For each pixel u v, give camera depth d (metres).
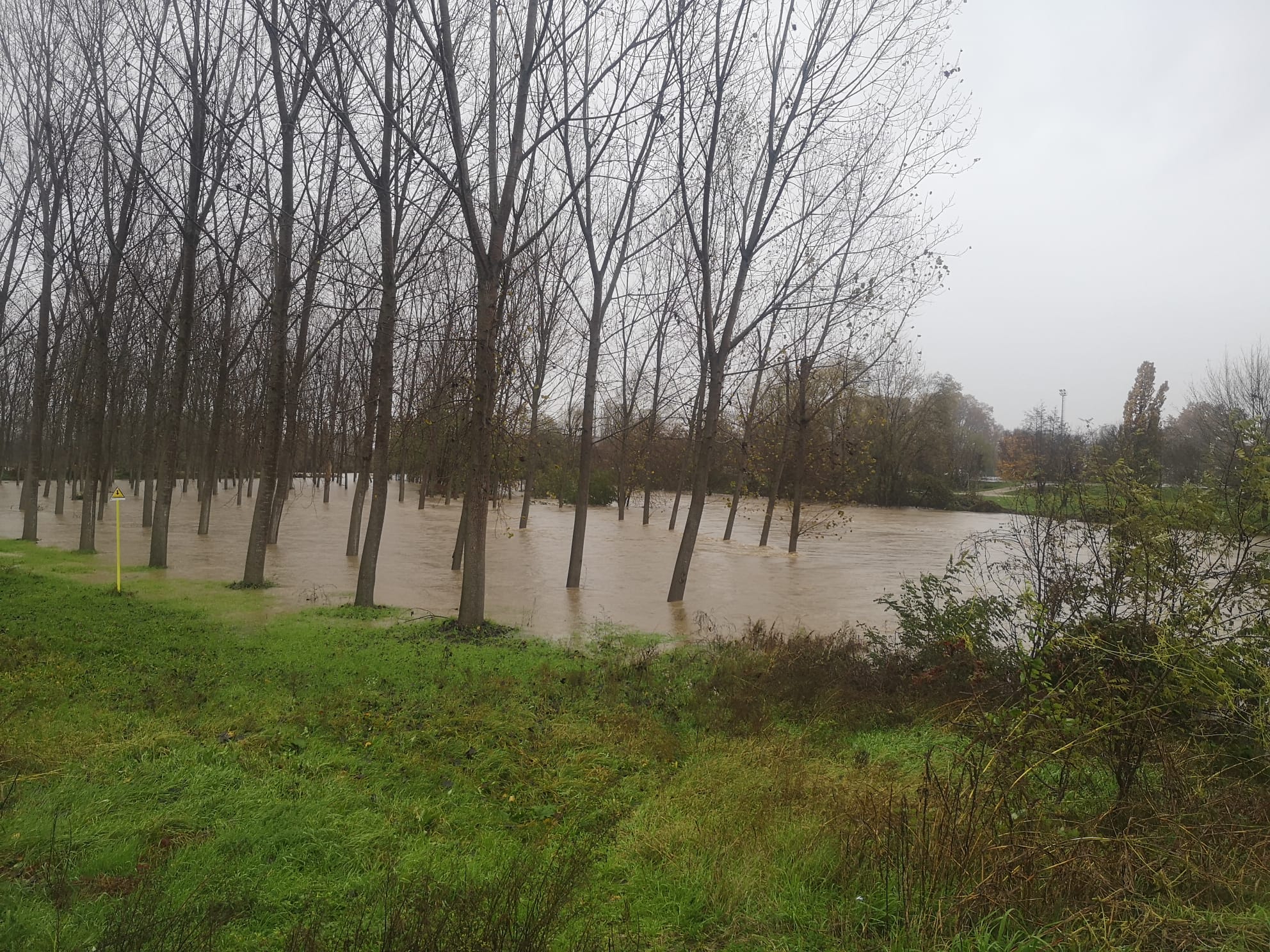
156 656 8.48
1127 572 5.52
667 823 4.89
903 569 19.73
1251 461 5.30
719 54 12.34
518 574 17.67
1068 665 5.29
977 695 6.17
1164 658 4.80
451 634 10.69
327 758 5.72
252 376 24.56
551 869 4.18
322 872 4.19
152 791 4.98
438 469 32.78
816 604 14.70
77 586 12.91
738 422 27.23
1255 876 3.91
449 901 3.66
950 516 39.44
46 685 6.96
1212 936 3.42
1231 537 5.39
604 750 6.19
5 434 43.41
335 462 59.69
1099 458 6.27
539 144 10.73
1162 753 4.71
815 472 26.78
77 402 20.81
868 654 9.20
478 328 11.05
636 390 29.73
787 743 6.52
